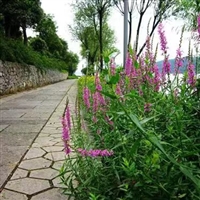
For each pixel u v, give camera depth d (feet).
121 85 6.76
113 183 5.64
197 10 5.65
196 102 5.37
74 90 48.98
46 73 75.25
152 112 5.41
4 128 14.65
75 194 5.85
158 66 6.44
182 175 4.20
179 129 4.47
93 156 5.24
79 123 6.80
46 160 9.20
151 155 4.33
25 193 6.83
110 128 6.59
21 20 57.62
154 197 4.63
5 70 36.83
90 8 57.52
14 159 9.35
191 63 5.65
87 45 73.87
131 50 6.48
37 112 20.79
